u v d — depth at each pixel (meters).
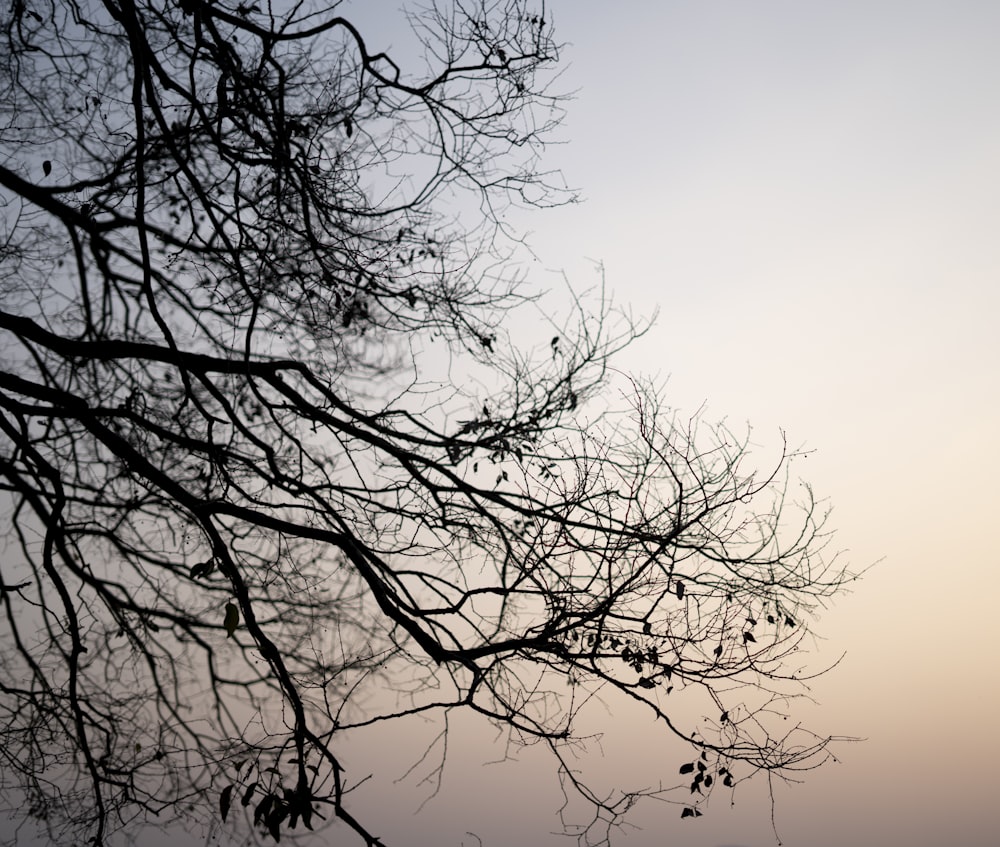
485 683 6.94
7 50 8.05
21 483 8.02
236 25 7.41
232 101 7.68
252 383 7.63
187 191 8.13
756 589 6.89
